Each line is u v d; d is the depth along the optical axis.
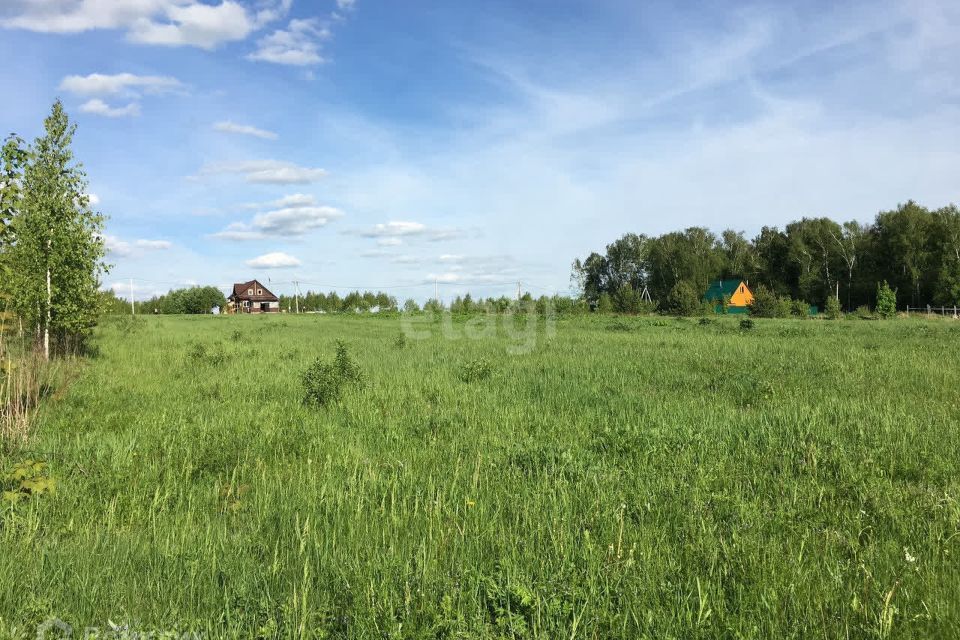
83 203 15.24
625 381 11.39
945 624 3.26
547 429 7.62
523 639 3.12
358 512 4.72
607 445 6.69
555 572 3.73
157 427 7.68
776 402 9.20
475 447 6.71
